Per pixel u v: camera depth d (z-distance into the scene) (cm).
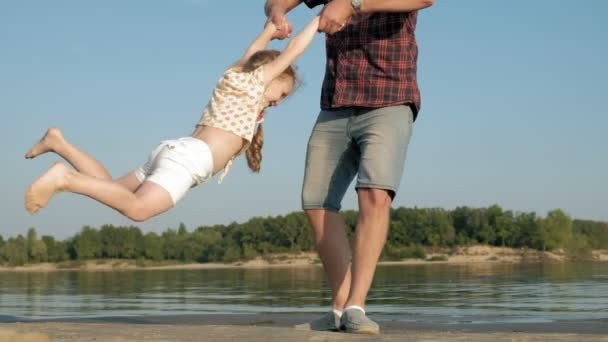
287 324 745
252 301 1506
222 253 8656
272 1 491
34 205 358
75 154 416
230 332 427
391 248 8081
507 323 754
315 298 1599
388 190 445
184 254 8812
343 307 475
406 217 8312
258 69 442
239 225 8900
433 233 8219
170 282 3180
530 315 944
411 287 2086
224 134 426
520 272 3584
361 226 446
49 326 521
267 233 8638
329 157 482
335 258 481
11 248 8569
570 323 745
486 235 8219
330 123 479
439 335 402
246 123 431
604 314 959
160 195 393
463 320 827
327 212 485
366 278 443
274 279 3334
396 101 452
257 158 465
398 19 454
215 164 420
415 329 657
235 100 432
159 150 415
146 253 8756
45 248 8600
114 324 566
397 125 452
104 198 373
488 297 1470
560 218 7981
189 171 406
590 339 374
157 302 1536
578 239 8125
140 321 822
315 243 489
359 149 479
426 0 437
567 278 2603
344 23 444
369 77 456
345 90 463
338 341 365
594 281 2280
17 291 2383
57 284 3144
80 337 391
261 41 469
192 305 1383
